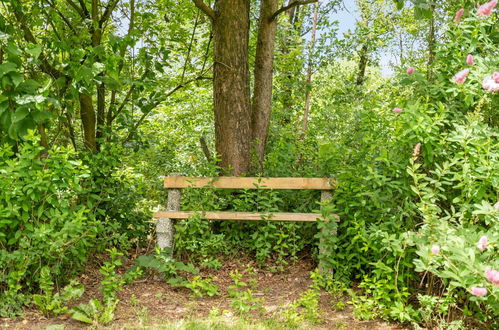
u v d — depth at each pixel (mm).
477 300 3299
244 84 6312
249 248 5621
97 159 5445
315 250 5227
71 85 4727
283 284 4918
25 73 5207
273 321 3859
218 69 6266
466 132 3750
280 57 9711
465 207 3666
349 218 4805
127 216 5965
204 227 5199
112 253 4375
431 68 4746
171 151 7723
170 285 4867
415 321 3785
